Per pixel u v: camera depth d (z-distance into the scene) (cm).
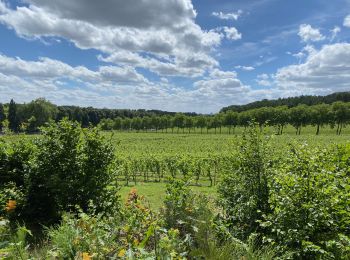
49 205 925
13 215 821
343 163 572
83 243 285
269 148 662
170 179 490
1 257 250
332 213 475
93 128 980
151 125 12756
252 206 587
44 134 955
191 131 12700
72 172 920
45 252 313
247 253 390
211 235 411
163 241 307
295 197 492
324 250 429
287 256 426
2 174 944
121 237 342
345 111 8762
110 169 982
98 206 872
